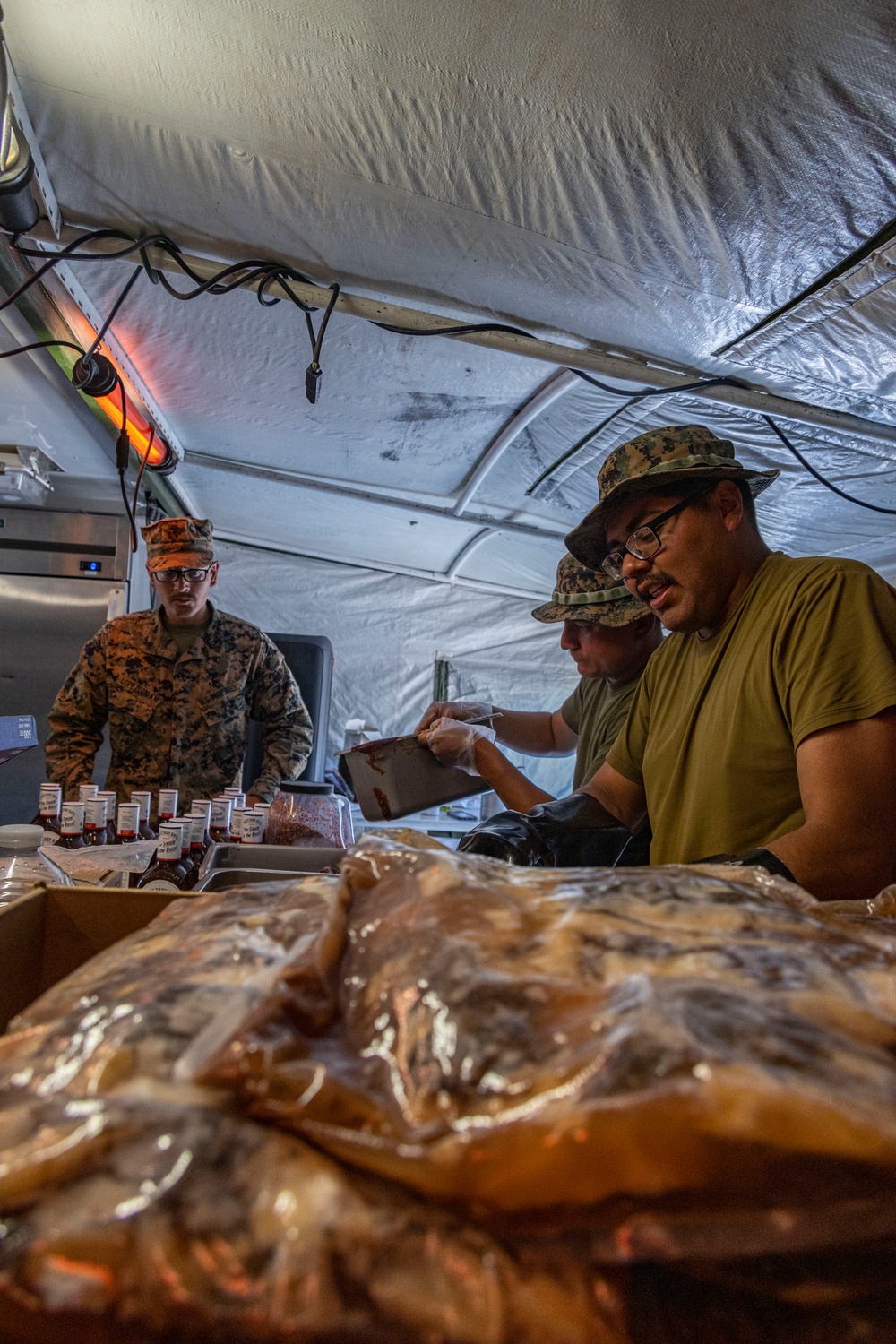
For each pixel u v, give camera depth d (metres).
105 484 3.68
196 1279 0.26
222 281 1.90
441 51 1.19
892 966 0.36
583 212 1.49
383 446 2.94
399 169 1.47
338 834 1.55
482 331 1.91
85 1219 0.26
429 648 4.87
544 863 1.18
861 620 1.01
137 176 1.61
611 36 1.12
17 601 3.67
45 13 1.24
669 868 0.47
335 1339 0.25
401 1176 0.28
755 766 1.12
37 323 2.14
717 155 1.32
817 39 1.09
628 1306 0.30
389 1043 0.32
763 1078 0.26
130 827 1.59
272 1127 0.30
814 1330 0.32
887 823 0.93
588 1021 0.30
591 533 1.53
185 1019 0.34
